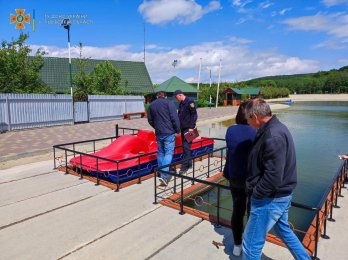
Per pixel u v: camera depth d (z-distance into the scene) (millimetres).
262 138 2414
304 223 4875
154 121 5648
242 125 3080
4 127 13648
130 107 20906
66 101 16484
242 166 2996
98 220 4066
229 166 3115
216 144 11398
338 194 4723
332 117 26375
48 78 26844
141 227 3857
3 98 13516
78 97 17875
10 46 18328
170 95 30531
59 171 6531
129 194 5070
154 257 3176
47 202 4715
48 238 3584
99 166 5820
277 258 3096
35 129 14398
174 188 5195
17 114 14148
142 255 3215
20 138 11562
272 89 76938
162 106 5516
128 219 4094
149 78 32094
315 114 30219
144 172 6121
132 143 6602
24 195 5031
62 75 27516
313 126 19125
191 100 6332
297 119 24391
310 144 12336
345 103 61062
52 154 8758
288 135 2400
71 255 3227
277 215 2494
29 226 3896
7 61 17516
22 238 3588
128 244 3439
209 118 22562
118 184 5223
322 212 3730
